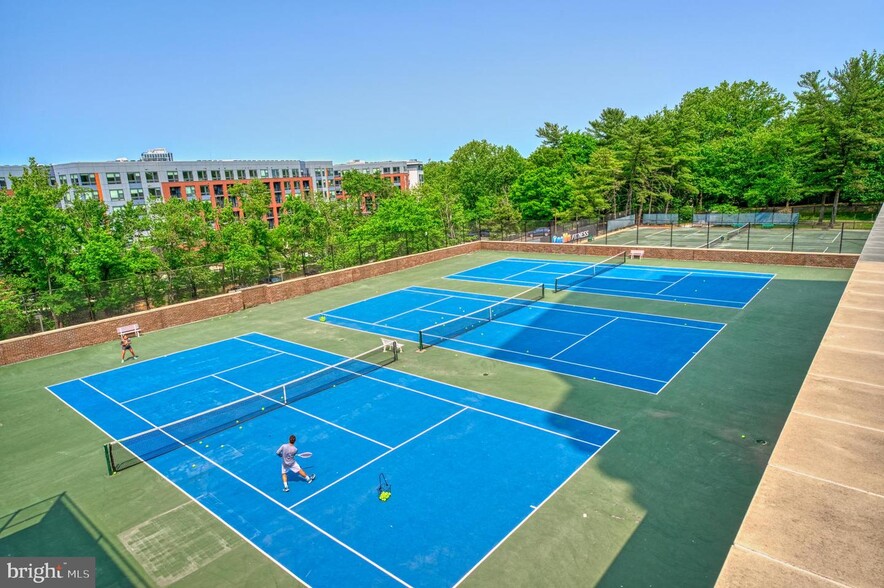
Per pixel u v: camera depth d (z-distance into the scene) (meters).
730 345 22.42
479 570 10.55
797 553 4.50
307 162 134.88
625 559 10.63
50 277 34.75
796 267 36.69
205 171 104.19
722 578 4.33
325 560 11.07
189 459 15.48
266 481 14.13
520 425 16.44
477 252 51.47
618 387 18.86
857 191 58.06
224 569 10.97
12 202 34.69
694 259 41.12
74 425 18.39
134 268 38.25
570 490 13.02
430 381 20.27
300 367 22.78
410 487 13.47
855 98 56.25
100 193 93.19
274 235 50.31
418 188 85.06
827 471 5.48
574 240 57.97
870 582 4.16
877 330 9.13
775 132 65.94
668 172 74.00
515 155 106.56
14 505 13.72
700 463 13.93
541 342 24.09
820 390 7.14
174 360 24.50
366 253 51.06
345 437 16.25
